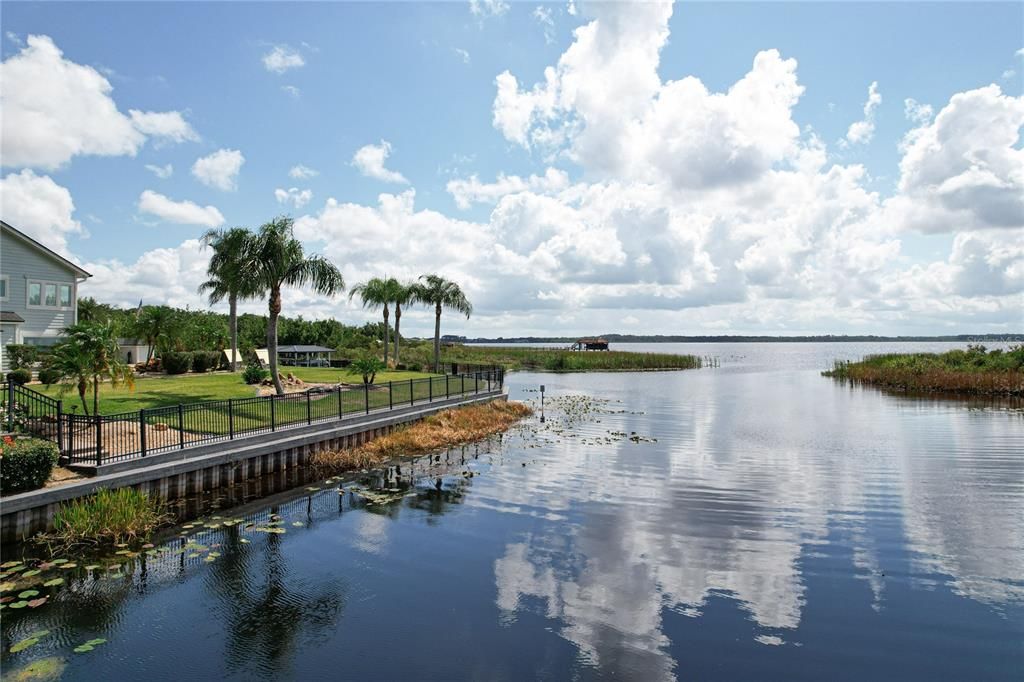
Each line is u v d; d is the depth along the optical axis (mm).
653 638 7246
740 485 15070
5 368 27328
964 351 56812
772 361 110250
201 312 61000
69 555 9945
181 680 6355
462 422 23562
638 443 21531
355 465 16891
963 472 16656
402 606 8156
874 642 7168
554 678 6355
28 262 31906
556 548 10453
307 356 53625
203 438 15156
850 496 14000
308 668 6590
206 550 10273
